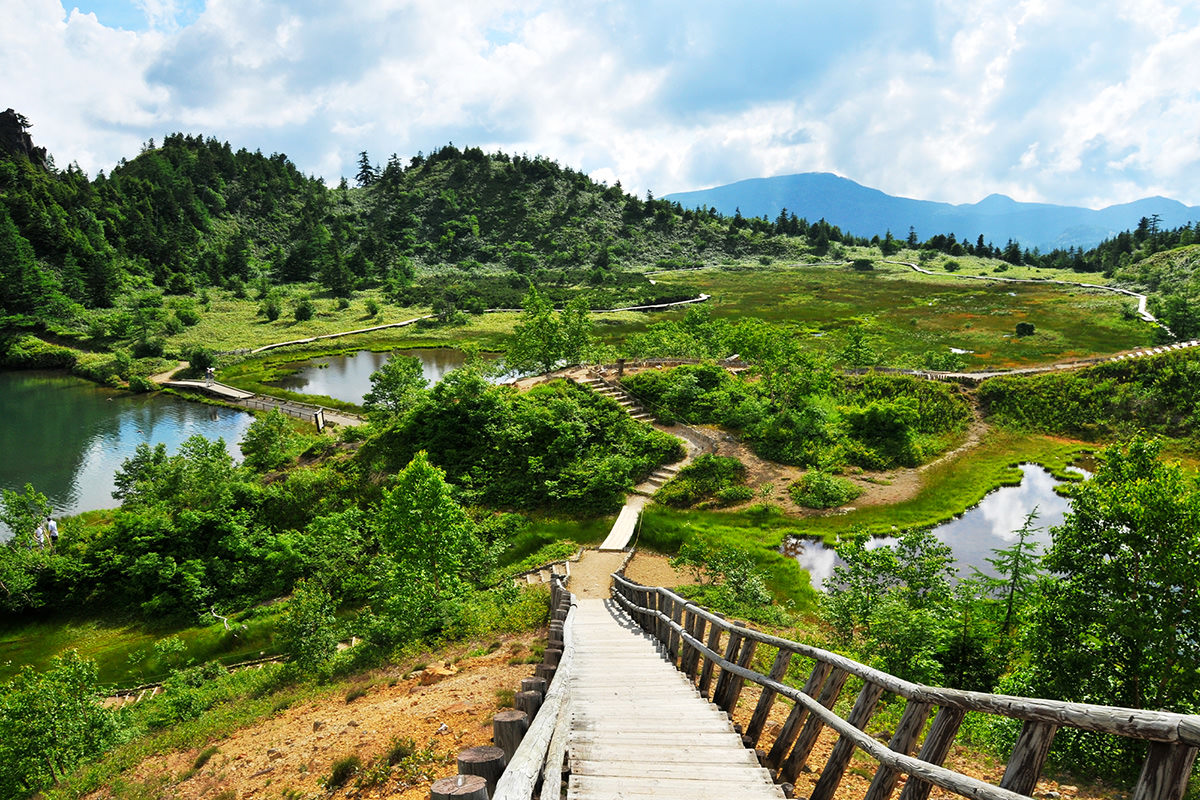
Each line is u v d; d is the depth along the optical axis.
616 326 106.56
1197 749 2.47
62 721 17.12
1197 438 43.66
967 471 41.03
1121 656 12.05
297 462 46.38
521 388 48.94
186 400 79.56
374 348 103.44
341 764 8.70
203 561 35.19
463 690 12.55
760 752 6.57
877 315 100.69
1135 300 97.56
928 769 3.62
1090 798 7.69
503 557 33.00
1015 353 70.56
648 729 7.22
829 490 36.59
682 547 29.55
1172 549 11.68
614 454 40.41
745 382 51.22
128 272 152.50
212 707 19.02
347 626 22.81
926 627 15.59
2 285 114.50
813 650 6.12
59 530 40.53
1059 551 13.34
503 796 3.26
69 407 77.31
